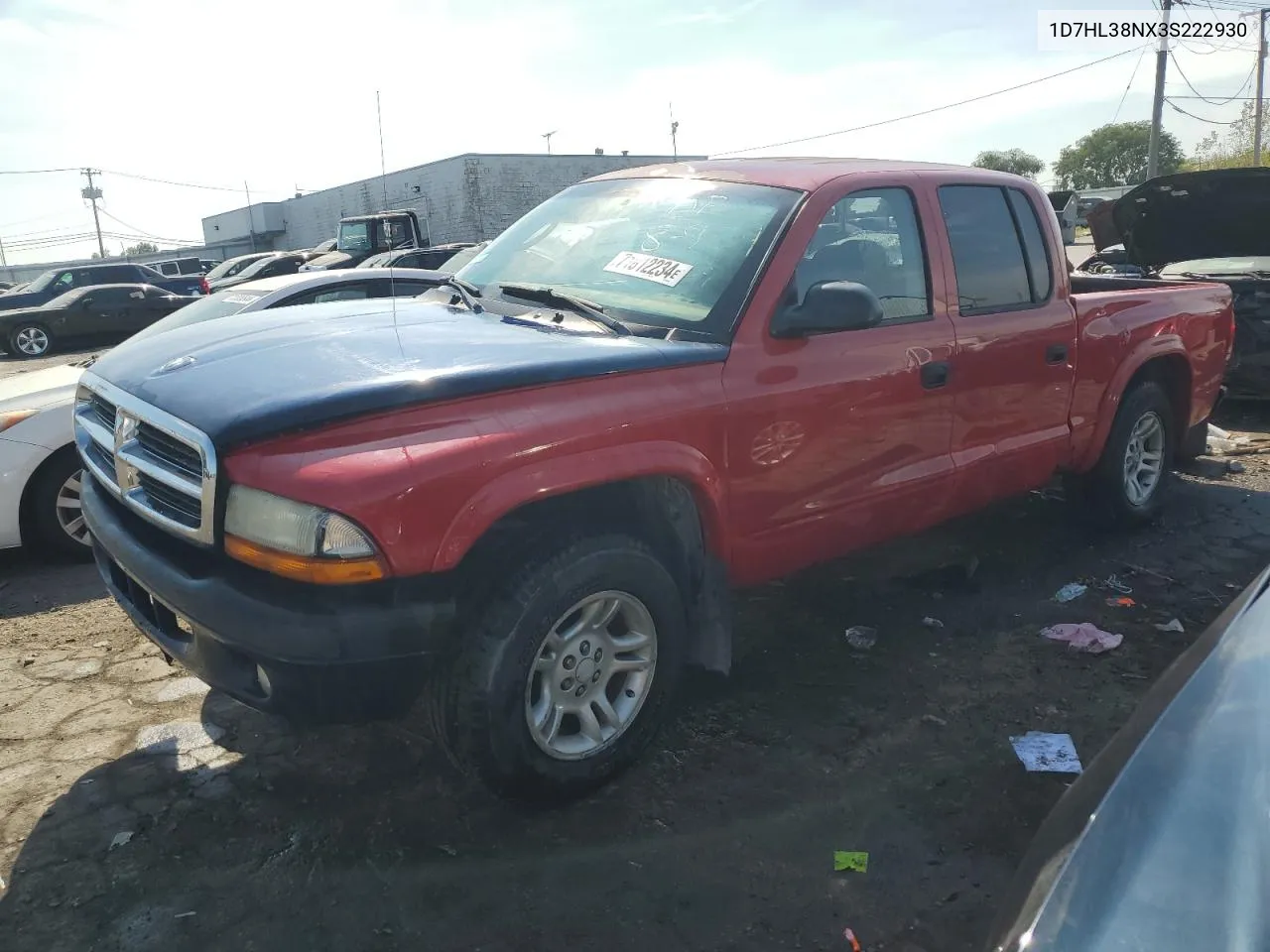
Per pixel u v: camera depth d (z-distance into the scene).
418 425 2.58
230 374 2.84
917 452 3.87
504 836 2.89
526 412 2.71
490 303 3.65
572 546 2.82
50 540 5.16
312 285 6.28
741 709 3.62
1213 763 1.61
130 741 3.40
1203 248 8.69
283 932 2.52
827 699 3.70
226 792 3.10
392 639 2.50
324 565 2.41
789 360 3.31
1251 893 1.37
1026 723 3.54
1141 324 5.05
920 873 2.76
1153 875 1.45
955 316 3.99
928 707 3.64
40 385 5.36
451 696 2.74
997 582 4.84
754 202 3.59
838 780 3.19
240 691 2.61
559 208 4.20
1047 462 4.64
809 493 3.47
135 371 3.13
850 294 3.22
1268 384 7.88
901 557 5.14
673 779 3.18
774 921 2.57
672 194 3.84
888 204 3.85
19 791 3.09
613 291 3.51
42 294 22.02
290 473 2.44
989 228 4.28
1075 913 1.45
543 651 2.85
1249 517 5.82
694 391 3.04
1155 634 4.26
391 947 2.47
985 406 4.14
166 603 2.68
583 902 2.62
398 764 3.26
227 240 60.50
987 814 3.02
